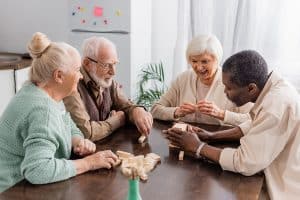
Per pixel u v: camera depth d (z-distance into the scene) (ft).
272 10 9.98
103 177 4.55
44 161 4.30
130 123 6.66
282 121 4.64
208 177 4.61
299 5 9.80
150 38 11.58
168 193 4.20
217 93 7.04
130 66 10.51
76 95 5.95
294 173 4.74
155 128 6.51
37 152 4.32
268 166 4.86
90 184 4.38
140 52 11.08
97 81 6.34
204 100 6.79
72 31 10.93
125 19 10.27
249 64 4.75
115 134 6.17
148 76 11.28
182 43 10.85
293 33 9.99
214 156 4.89
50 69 4.63
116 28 10.42
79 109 5.88
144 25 11.16
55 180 4.37
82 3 10.59
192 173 4.70
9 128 4.66
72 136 5.44
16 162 4.77
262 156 4.58
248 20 9.98
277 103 4.66
